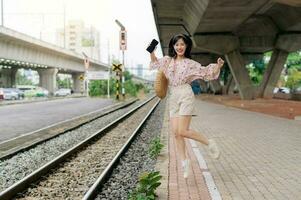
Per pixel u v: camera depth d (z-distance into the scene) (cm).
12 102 5028
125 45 5228
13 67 8744
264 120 2184
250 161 1000
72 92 10969
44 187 881
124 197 795
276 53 4847
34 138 1714
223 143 1318
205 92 9594
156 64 788
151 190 664
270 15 4372
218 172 876
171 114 798
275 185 757
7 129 2025
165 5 3666
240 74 4603
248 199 664
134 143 1591
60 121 2473
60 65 8112
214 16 3475
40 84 8888
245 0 2853
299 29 4600
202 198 674
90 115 2973
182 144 805
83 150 1432
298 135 1523
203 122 2095
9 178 979
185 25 4619
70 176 998
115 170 1070
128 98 6512
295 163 973
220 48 4550
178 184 771
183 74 767
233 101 4422
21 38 5428
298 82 7725
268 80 4872
